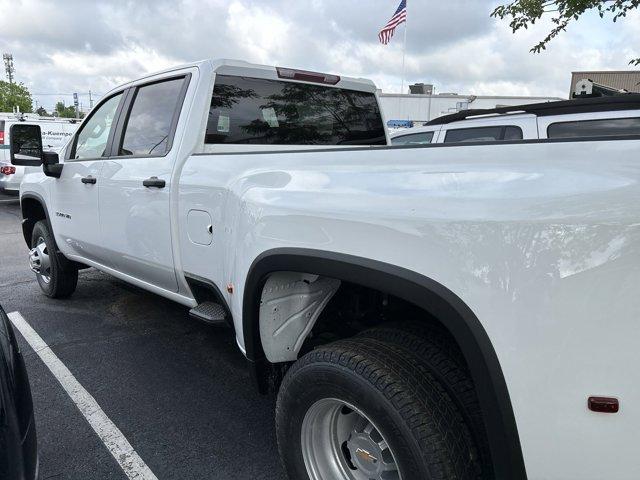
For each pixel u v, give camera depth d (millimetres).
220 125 3186
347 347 1891
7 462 1670
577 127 5902
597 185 1344
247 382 3527
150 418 3062
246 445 2809
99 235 3844
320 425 2049
